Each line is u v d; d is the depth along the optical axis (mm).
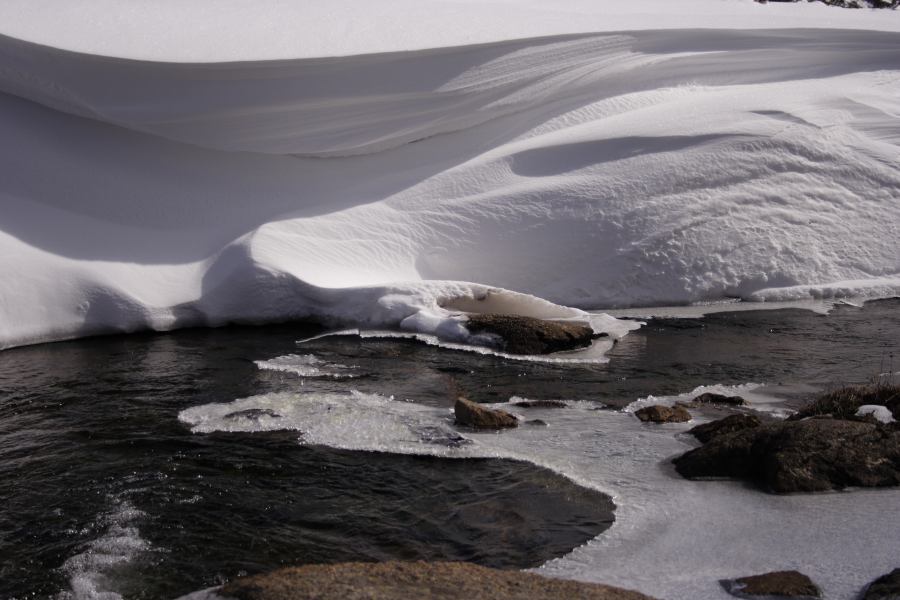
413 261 13234
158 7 14328
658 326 11859
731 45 16172
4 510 6453
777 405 8445
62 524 6211
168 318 12000
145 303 11836
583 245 13094
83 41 12656
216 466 7199
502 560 5520
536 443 7500
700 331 11539
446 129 14570
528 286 13125
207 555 5734
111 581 5430
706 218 13227
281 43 13383
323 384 9477
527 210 13312
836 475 6145
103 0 14312
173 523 6203
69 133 13094
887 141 14516
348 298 11984
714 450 6613
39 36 12500
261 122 13398
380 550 5754
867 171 14031
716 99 15000
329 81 13391
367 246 13094
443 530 5992
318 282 12156
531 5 17516
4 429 8195
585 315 11734
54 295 11547
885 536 5230
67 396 9172
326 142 13906
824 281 13383
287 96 13242
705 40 16078
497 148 14555
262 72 13023
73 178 12688
